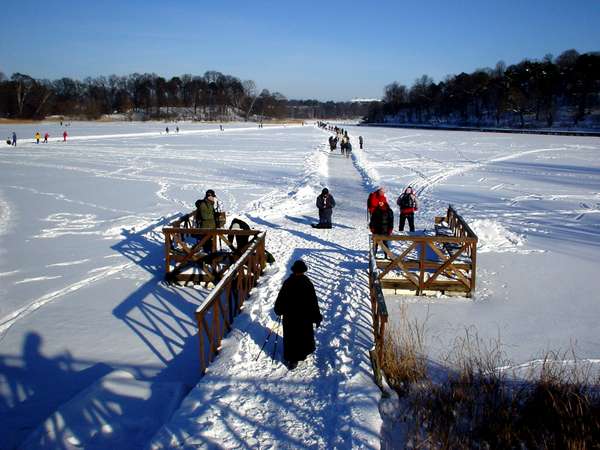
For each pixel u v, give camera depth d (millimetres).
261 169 29594
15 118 117000
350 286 9172
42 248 12398
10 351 7074
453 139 63281
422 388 5832
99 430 4875
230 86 173125
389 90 167250
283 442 4730
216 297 6520
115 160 33906
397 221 15781
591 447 4902
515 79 111688
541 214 17234
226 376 5902
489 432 5160
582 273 10555
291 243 12539
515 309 8602
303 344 6227
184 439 4664
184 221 11422
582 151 44375
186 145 48031
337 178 26469
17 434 5242
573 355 6891
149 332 7680
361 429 4828
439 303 8906
